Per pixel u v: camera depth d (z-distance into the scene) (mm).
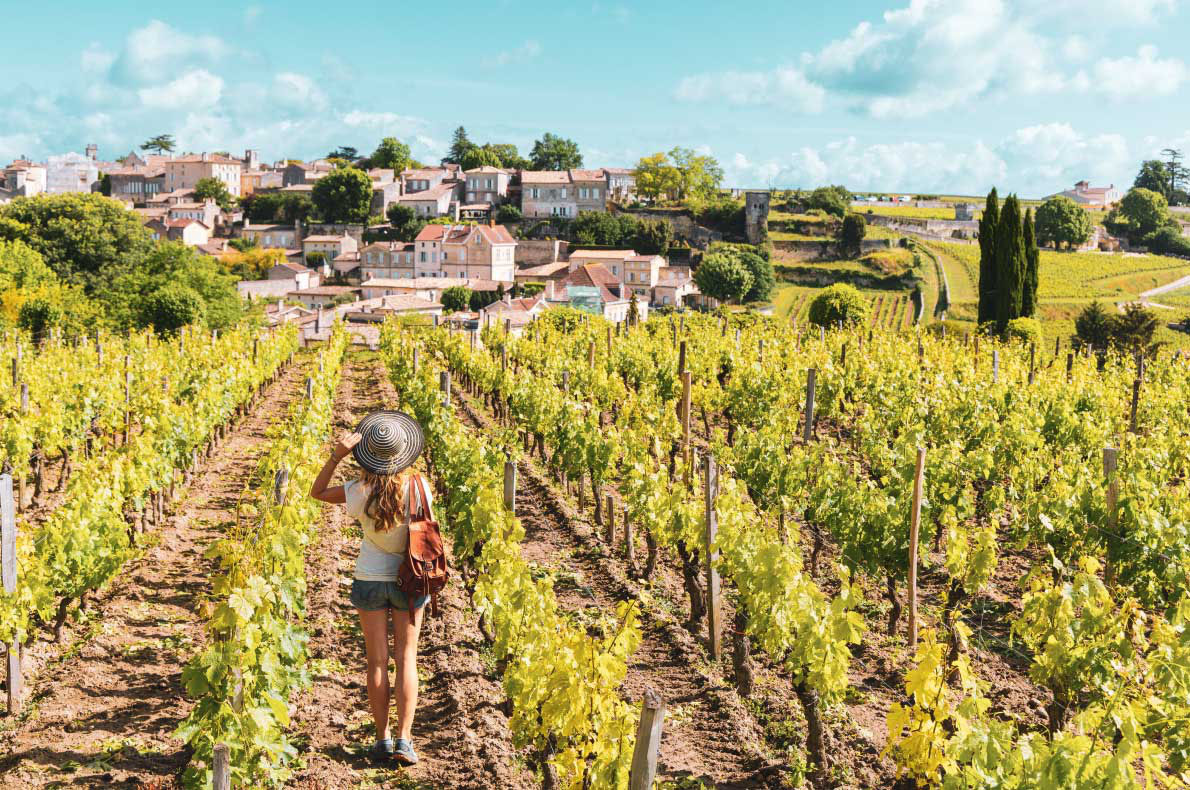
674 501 10250
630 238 105875
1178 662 6605
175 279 54906
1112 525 10000
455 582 10430
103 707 7000
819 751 6664
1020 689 8383
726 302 90438
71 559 8438
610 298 82625
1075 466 12906
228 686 5285
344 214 116000
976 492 15688
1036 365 27109
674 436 15906
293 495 9578
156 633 8664
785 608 7574
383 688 5762
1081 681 7133
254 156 160625
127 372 20812
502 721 6941
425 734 6715
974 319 81938
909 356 23375
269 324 59469
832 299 47875
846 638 6656
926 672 5660
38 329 47000
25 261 58375
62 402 17250
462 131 149625
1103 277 92375
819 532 12523
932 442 15883
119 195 140500
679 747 7023
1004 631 9844
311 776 5848
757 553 7781
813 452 13188
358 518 5543
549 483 15703
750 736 7207
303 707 6938
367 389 30312
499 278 97812
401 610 5676
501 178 120688
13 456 13891
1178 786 6336
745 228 108500
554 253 102875
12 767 5957
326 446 17000
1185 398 20031
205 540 12117
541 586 7297
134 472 11023
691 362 23109
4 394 17625
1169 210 138875
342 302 88625
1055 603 7355
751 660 8727
